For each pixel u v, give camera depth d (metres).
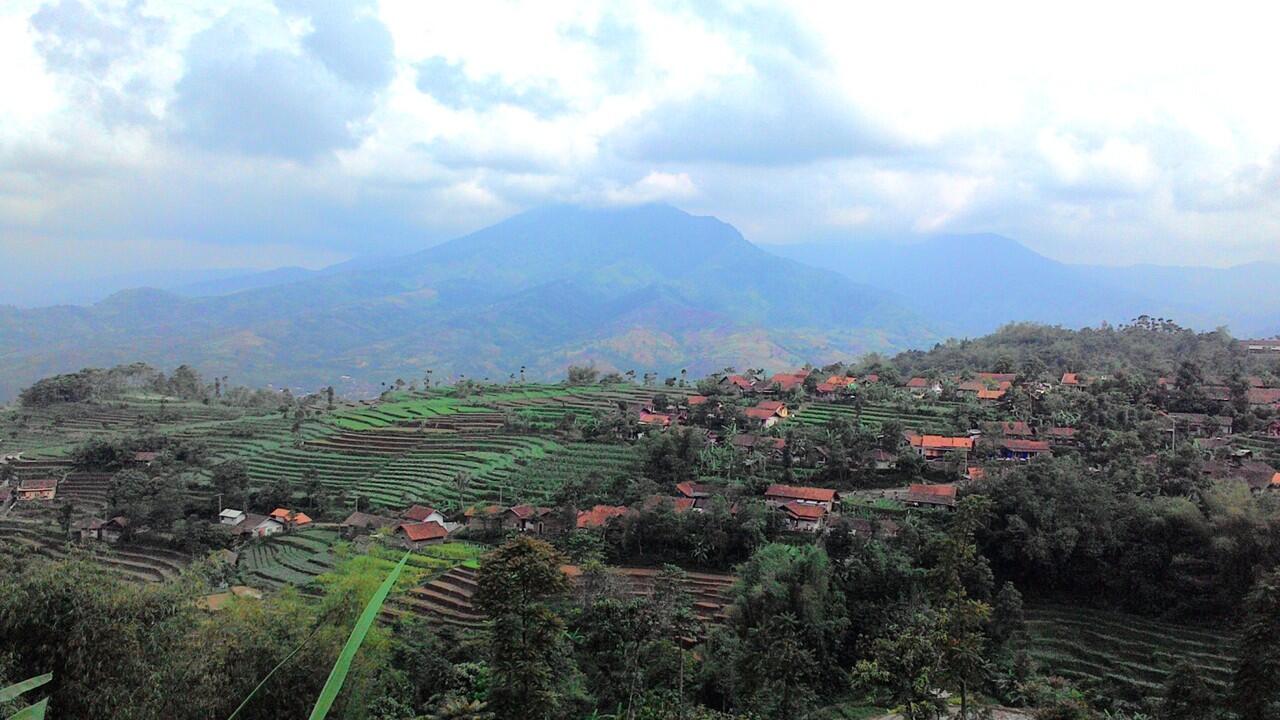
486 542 104.31
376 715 54.28
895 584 80.12
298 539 109.25
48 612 28.17
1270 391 136.50
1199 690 57.19
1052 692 67.31
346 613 45.78
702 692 67.06
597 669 64.62
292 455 149.12
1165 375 158.62
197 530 104.69
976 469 109.56
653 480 115.81
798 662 64.25
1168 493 92.44
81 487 132.00
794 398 157.62
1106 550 84.00
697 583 88.06
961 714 53.88
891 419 138.00
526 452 137.62
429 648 65.62
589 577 77.44
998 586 86.56
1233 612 76.75
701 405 148.50
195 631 35.97
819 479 114.06
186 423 184.12
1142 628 78.25
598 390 197.38
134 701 28.97
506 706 46.06
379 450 148.75
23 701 25.12
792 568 79.31
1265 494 84.25
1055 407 135.00
